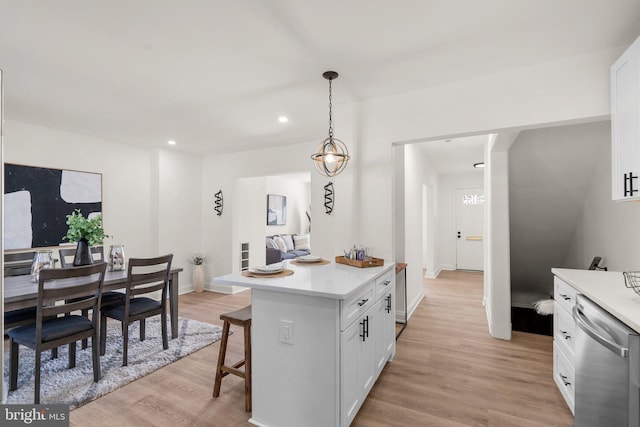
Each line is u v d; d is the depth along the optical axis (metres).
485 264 4.39
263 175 4.96
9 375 2.50
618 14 1.71
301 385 1.81
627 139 1.80
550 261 4.55
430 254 6.59
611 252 2.82
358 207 2.94
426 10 1.69
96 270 2.38
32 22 1.76
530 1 1.62
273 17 1.74
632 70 1.74
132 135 4.14
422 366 2.67
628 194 1.78
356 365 1.95
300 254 7.79
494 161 3.31
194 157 5.40
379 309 2.41
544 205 3.83
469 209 7.32
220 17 1.73
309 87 2.65
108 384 2.36
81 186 4.03
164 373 2.55
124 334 2.68
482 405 2.12
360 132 2.94
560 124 2.27
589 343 1.60
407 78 2.49
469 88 2.49
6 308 2.13
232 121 3.56
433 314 4.12
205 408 2.09
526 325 3.84
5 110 3.16
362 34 1.91
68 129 3.84
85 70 2.34
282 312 1.86
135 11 1.67
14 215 3.45
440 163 6.07
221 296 5.05
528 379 2.46
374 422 1.94
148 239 4.84
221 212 5.35
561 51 2.10
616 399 1.38
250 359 2.07
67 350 3.01
